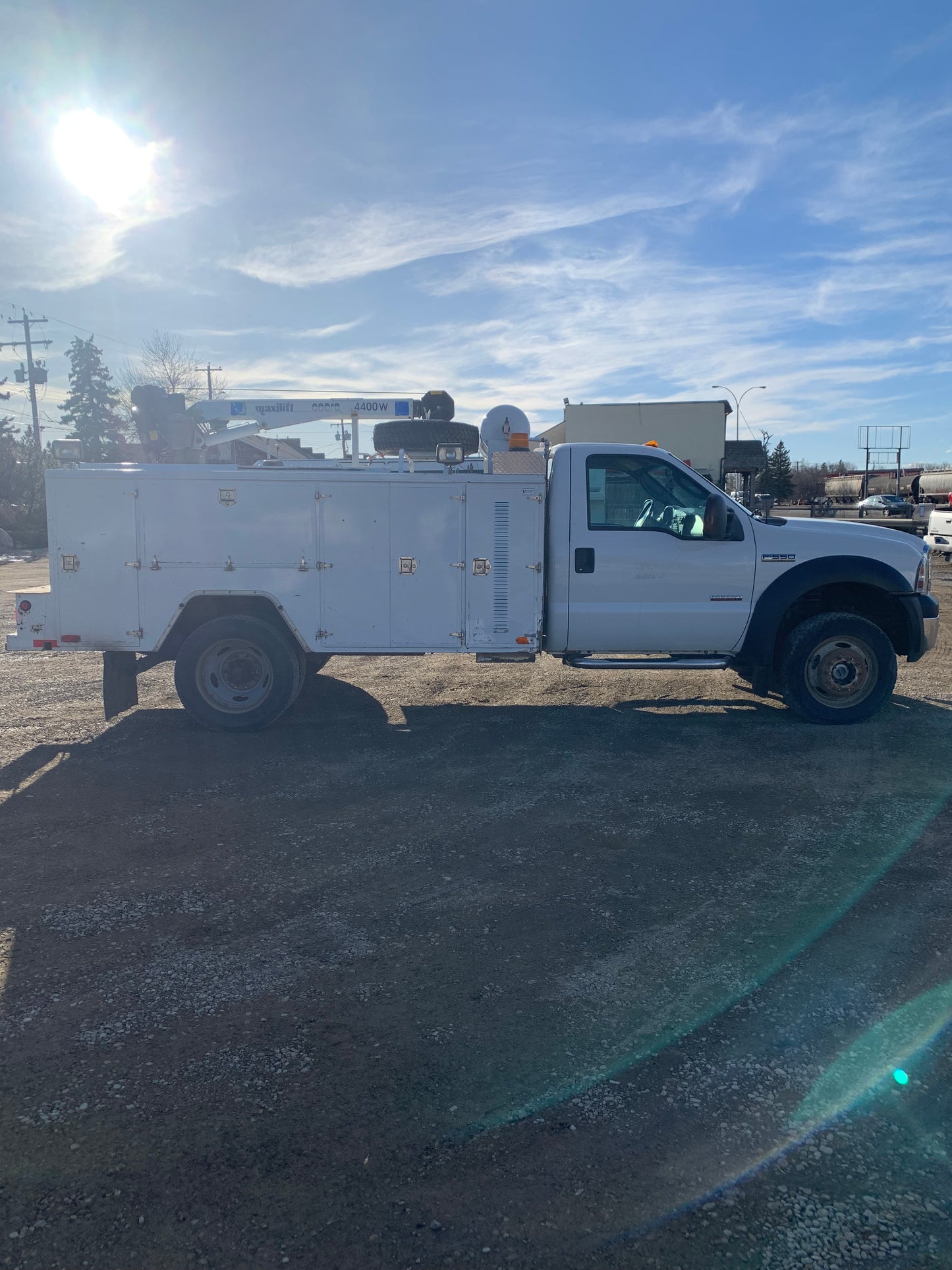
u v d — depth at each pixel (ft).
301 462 25.77
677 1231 7.37
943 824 16.58
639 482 23.94
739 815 17.25
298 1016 10.48
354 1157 8.20
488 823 16.94
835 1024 10.27
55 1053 9.77
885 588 23.77
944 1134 8.49
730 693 28.89
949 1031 10.09
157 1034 10.12
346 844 15.92
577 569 23.72
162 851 15.57
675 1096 9.04
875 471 236.63
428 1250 7.19
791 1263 7.05
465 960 11.79
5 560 98.07
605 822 16.92
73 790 19.02
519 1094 9.07
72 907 13.38
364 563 23.30
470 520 23.34
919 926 12.59
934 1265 7.01
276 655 23.22
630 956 11.86
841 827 16.49
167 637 23.49
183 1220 7.49
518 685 30.40
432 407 28.22
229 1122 8.68
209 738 23.31
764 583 23.90
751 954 11.86
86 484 22.95
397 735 23.63
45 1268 7.02
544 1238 7.31
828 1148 8.30
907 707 26.50
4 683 30.83
